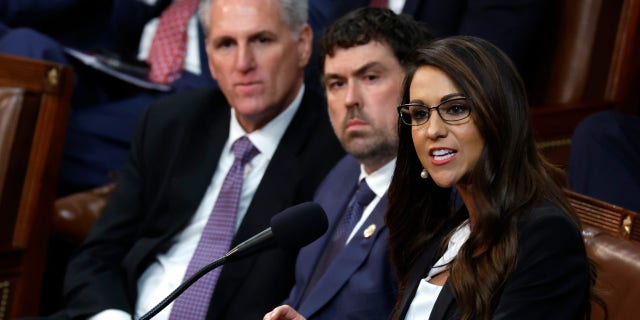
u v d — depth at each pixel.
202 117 8.84
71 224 10.44
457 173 5.27
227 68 8.35
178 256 8.47
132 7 13.08
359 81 7.11
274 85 8.34
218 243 8.23
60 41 13.67
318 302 6.89
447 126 5.23
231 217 8.28
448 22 10.51
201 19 8.88
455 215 5.88
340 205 7.40
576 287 5.07
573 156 8.69
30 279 9.80
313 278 7.27
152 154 8.88
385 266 6.66
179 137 8.77
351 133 7.11
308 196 8.20
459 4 10.54
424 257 5.89
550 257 5.05
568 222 5.11
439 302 5.38
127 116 12.07
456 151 5.24
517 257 5.10
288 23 8.40
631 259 6.04
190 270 8.18
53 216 10.43
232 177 8.43
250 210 8.20
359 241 6.91
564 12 10.45
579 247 5.12
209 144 8.67
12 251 9.62
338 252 7.13
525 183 5.23
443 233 5.93
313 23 11.61
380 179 7.11
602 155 8.49
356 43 7.09
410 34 7.16
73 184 11.80
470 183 5.31
